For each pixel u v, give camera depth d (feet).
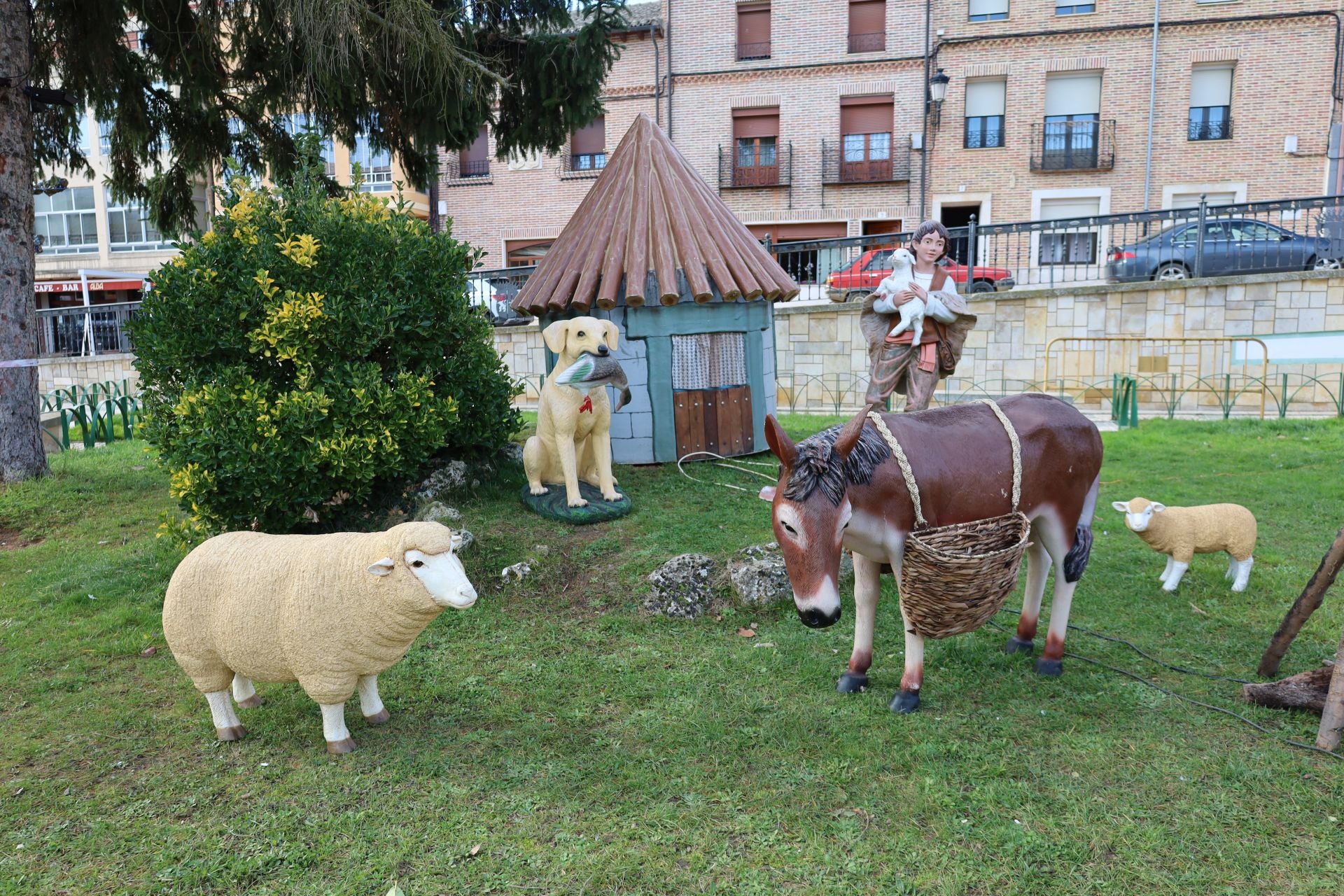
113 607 19.89
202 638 12.88
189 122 36.52
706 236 27.40
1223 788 11.59
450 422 22.15
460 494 24.02
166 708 14.93
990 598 12.62
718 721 13.64
